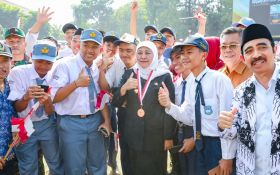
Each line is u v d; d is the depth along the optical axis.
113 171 5.44
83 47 3.93
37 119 3.98
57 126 4.09
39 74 3.99
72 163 3.97
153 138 3.82
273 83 2.51
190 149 3.43
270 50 2.49
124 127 3.97
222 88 3.17
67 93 3.78
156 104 3.82
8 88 3.65
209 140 3.23
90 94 3.98
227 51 3.57
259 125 2.53
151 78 3.88
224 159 2.85
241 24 4.43
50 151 4.13
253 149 2.53
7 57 3.49
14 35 4.65
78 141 3.95
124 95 3.91
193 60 3.27
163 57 5.55
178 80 4.16
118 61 4.63
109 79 4.50
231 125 2.59
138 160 3.92
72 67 3.96
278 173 2.42
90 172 4.20
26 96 3.62
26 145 3.97
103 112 4.18
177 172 4.07
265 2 15.90
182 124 3.72
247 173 2.56
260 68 2.49
